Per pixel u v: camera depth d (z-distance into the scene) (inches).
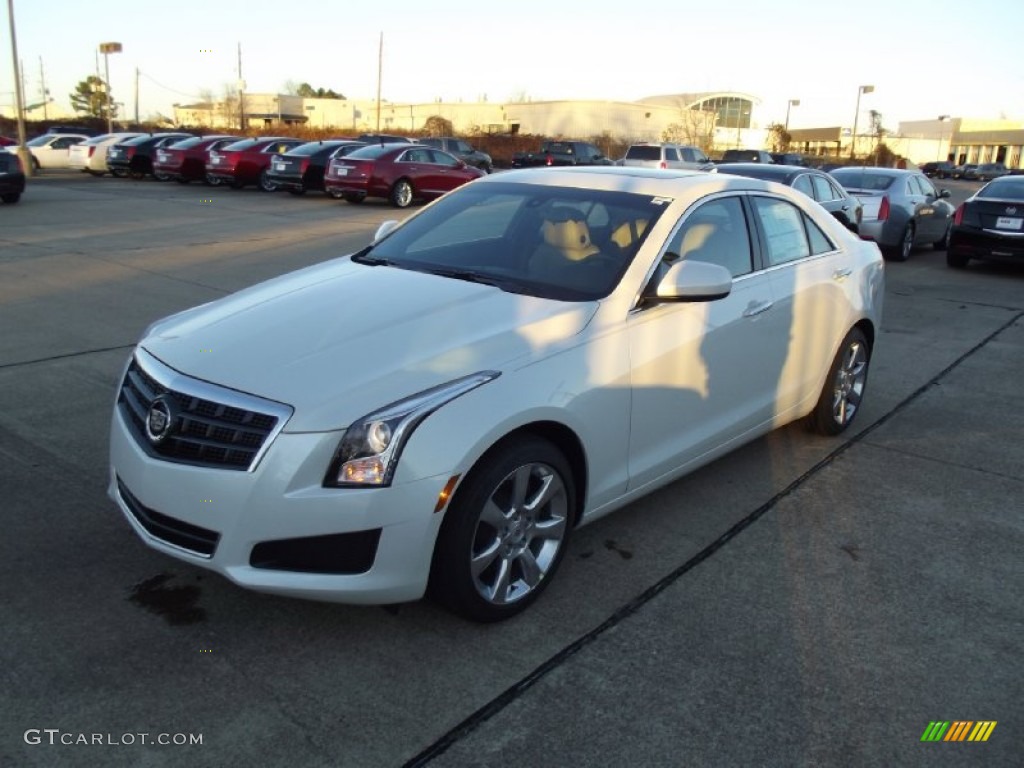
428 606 132.0
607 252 152.5
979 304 403.9
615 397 137.2
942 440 215.6
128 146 1111.6
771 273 178.2
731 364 164.7
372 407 111.2
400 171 823.7
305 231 591.2
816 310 190.2
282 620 126.0
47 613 125.0
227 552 111.0
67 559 139.9
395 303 137.8
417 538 112.7
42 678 111.0
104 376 238.1
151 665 114.7
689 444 158.7
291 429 109.0
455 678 114.7
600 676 116.6
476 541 123.3
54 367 245.3
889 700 114.0
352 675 114.5
